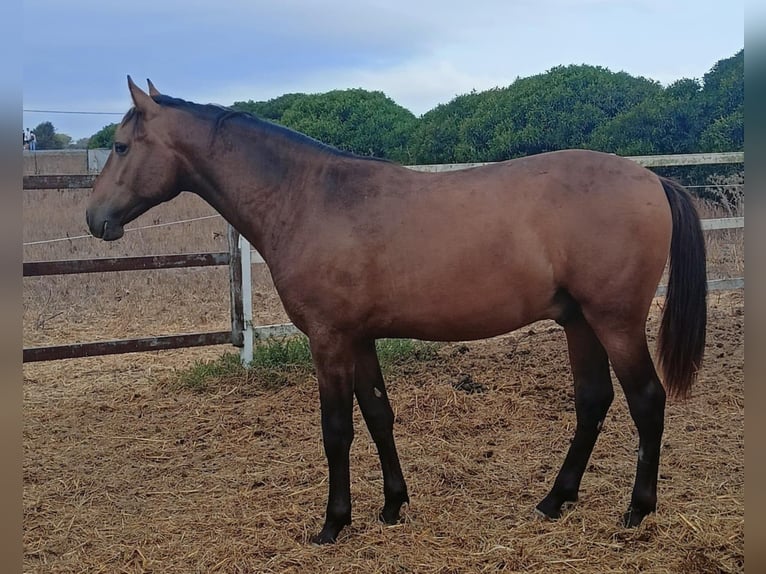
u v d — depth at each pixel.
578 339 3.48
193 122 3.50
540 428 4.80
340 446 3.31
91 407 5.51
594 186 3.17
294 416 5.19
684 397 3.36
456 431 4.81
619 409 5.06
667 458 4.20
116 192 3.50
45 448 4.74
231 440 4.82
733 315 7.26
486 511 3.62
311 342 3.32
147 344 5.88
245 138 3.47
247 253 6.12
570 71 12.54
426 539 3.32
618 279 3.13
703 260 3.27
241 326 6.18
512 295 3.20
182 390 5.85
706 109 10.77
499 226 3.14
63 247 9.43
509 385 5.56
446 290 3.17
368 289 3.20
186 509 3.80
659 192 3.21
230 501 3.87
